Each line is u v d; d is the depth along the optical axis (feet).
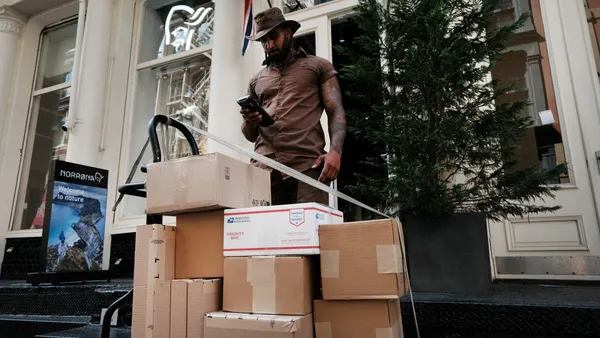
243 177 3.83
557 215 7.21
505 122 5.89
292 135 4.95
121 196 4.56
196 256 3.69
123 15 14.16
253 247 3.41
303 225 3.30
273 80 5.31
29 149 15.53
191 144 4.51
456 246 5.64
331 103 5.06
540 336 4.09
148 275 3.51
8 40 15.71
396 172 5.55
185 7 14.02
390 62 6.42
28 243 13.87
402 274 3.37
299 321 3.07
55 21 16.37
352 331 3.19
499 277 7.34
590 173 7.18
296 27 5.28
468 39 6.26
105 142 12.87
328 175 4.52
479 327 4.33
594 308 3.93
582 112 7.47
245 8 10.12
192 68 13.24
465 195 5.61
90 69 12.98
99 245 9.44
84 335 5.75
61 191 8.87
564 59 7.82
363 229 3.28
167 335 3.39
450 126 5.59
